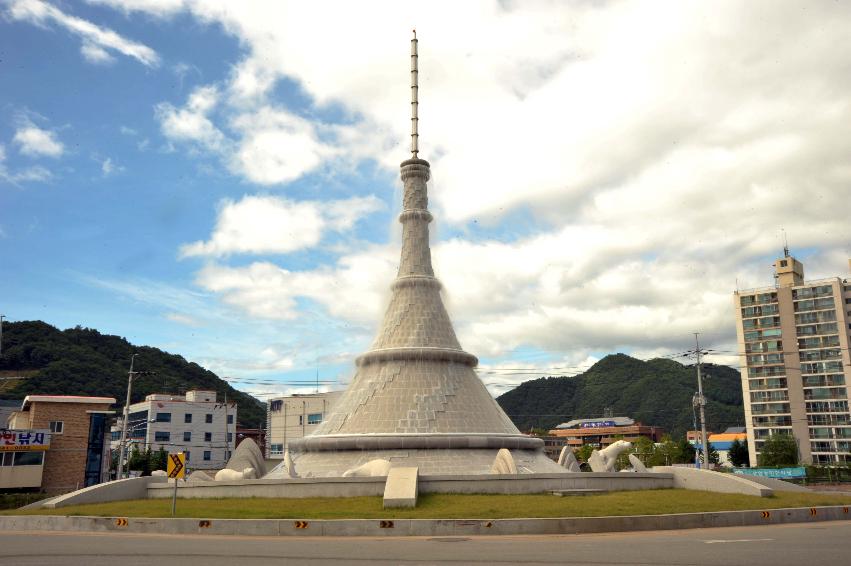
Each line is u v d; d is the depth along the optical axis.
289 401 120.25
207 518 29.03
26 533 29.30
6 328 130.12
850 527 28.97
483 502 32.59
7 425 83.81
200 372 154.12
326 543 23.81
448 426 43.38
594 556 19.19
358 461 41.75
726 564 17.27
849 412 113.75
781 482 46.97
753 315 125.69
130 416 116.31
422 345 47.12
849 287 119.44
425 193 53.19
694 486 40.84
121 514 31.80
